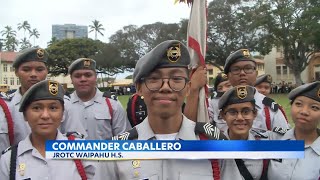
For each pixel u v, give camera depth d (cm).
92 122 457
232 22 4184
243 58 409
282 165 294
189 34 325
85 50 5391
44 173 263
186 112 312
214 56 4528
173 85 208
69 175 259
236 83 416
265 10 3747
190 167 213
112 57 5475
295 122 302
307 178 285
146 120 226
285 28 3791
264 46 4003
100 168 226
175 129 221
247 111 320
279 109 398
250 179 280
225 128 418
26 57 386
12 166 265
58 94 278
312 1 3634
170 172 212
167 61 207
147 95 211
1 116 365
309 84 297
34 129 273
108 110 464
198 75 316
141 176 212
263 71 5897
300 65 4069
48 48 5372
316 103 293
